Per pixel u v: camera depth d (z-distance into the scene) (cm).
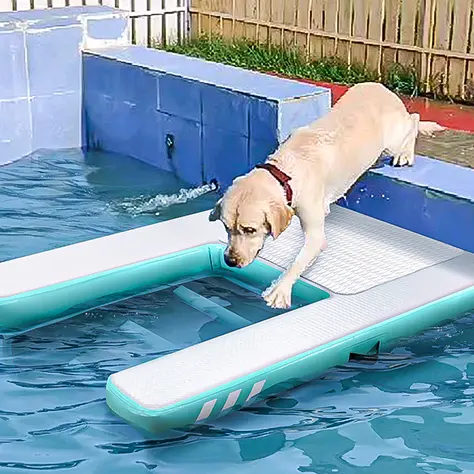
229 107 486
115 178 534
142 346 369
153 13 795
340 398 338
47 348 367
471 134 559
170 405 310
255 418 327
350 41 702
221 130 496
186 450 310
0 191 513
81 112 592
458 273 389
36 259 401
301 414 329
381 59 685
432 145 538
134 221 474
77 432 318
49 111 580
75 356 362
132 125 559
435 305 369
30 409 330
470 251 405
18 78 562
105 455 308
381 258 402
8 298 371
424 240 416
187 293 409
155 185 523
